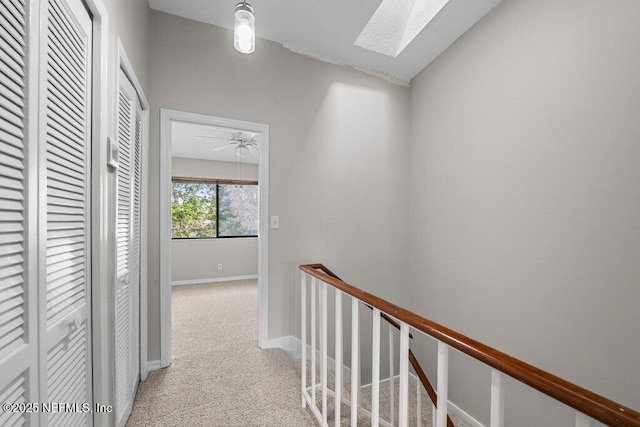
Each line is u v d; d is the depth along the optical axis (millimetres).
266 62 2258
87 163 978
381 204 2734
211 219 5340
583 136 1440
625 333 1285
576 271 1475
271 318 2279
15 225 616
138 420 1489
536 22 1674
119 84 1253
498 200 1926
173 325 2902
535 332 1682
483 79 2041
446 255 2404
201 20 2051
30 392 656
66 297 839
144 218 1841
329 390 1815
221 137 3910
